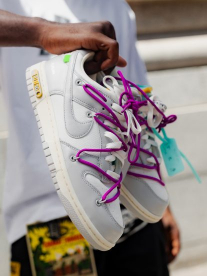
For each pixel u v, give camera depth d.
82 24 1.32
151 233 1.99
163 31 3.56
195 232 3.65
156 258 1.98
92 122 1.29
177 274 3.62
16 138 1.80
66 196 1.26
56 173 1.27
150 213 1.44
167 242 2.23
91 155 1.27
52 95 1.31
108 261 1.96
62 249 1.79
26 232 1.81
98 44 1.28
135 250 1.96
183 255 3.64
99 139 1.29
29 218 1.83
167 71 3.53
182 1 3.59
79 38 1.29
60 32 1.31
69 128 1.28
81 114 1.29
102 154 1.28
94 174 1.27
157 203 1.43
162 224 2.20
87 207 1.25
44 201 1.82
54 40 1.31
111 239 1.27
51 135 1.29
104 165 1.28
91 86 1.30
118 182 1.30
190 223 3.63
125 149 1.32
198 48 3.58
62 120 1.29
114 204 1.29
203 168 3.65
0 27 1.33
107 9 1.94
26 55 1.79
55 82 1.31
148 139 1.47
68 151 1.27
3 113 3.00
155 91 3.51
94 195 1.25
